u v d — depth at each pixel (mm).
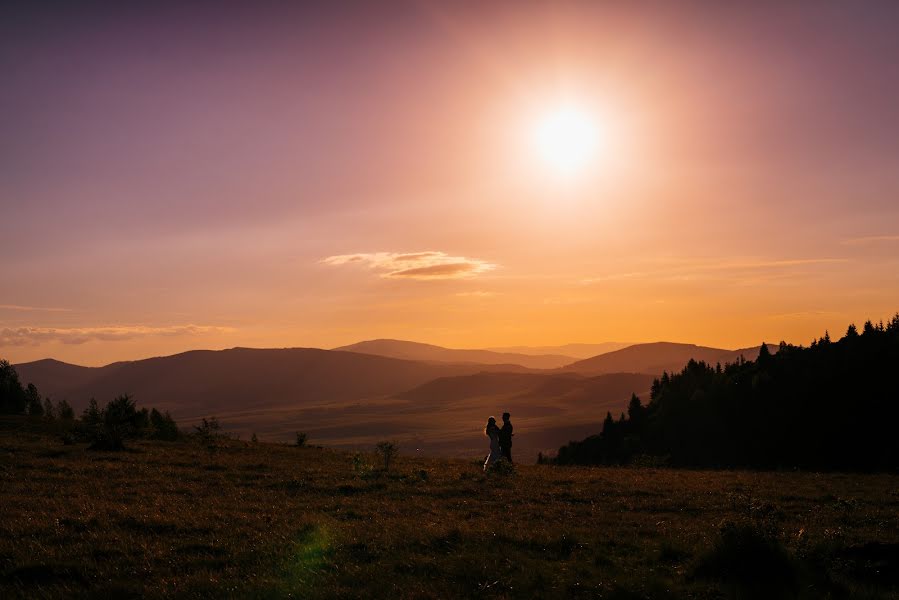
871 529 17359
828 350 105875
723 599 11023
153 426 56094
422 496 22250
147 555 13078
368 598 10688
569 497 22812
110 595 10695
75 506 18000
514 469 31219
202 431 49844
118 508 17844
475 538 14883
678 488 25625
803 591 11109
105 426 38688
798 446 79625
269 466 30266
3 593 10742
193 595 10750
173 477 25391
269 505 19578
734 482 28234
